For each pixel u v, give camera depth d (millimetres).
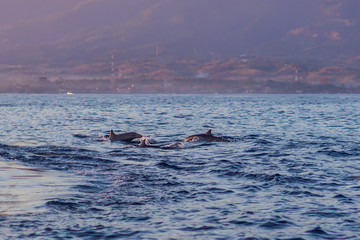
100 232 13359
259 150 30547
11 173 21656
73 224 14016
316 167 23656
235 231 13531
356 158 26812
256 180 20250
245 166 23969
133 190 18391
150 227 13852
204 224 14141
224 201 16750
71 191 18094
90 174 21703
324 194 17688
